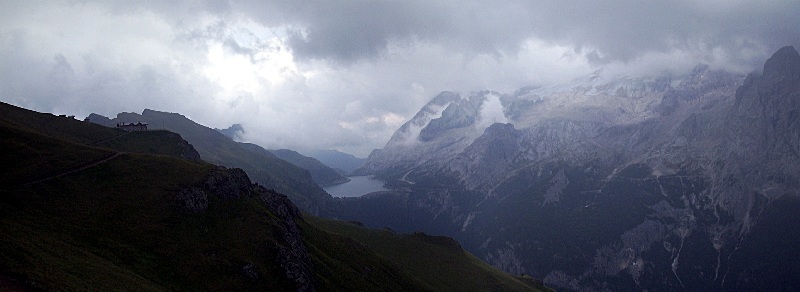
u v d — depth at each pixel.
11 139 165.75
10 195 132.00
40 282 84.56
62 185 146.62
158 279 120.69
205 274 132.75
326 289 161.50
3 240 97.88
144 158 182.00
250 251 151.25
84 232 127.19
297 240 182.88
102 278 100.69
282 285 144.62
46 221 125.00
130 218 142.12
